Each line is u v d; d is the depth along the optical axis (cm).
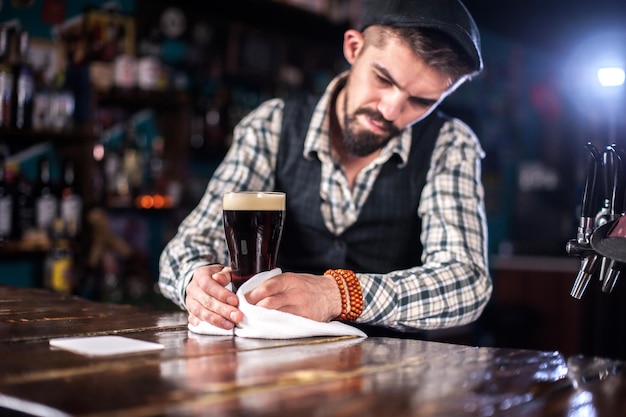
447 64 161
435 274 156
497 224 672
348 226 188
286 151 193
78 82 351
